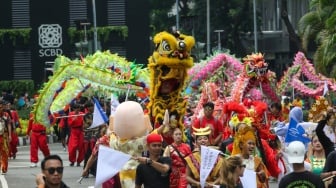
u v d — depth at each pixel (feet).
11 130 124.06
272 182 85.51
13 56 246.27
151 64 78.13
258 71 93.81
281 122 94.27
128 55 245.45
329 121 69.10
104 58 114.93
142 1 245.65
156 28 296.92
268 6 303.27
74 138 111.34
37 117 110.11
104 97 122.42
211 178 58.59
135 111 62.54
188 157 60.44
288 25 212.43
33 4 246.06
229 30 266.77
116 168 55.06
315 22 150.82
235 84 95.40
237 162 49.01
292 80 132.05
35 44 246.06
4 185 90.02
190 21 176.55
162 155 62.75
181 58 76.89
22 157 134.31
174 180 60.90
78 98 116.57
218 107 93.76
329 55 140.36
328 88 130.21
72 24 246.06
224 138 77.36
